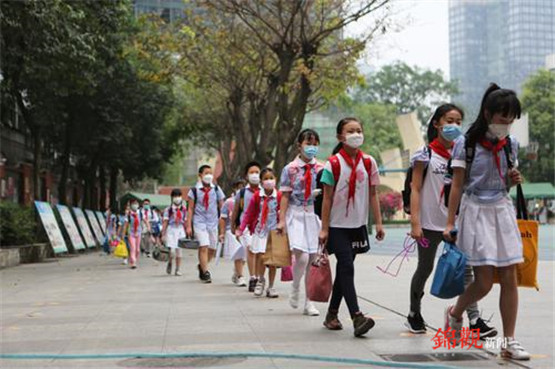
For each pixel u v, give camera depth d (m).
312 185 7.48
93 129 30.94
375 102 78.62
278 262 8.16
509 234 5.04
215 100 34.12
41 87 24.81
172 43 22.80
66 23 17.66
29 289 11.50
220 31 22.52
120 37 23.62
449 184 5.75
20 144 34.03
